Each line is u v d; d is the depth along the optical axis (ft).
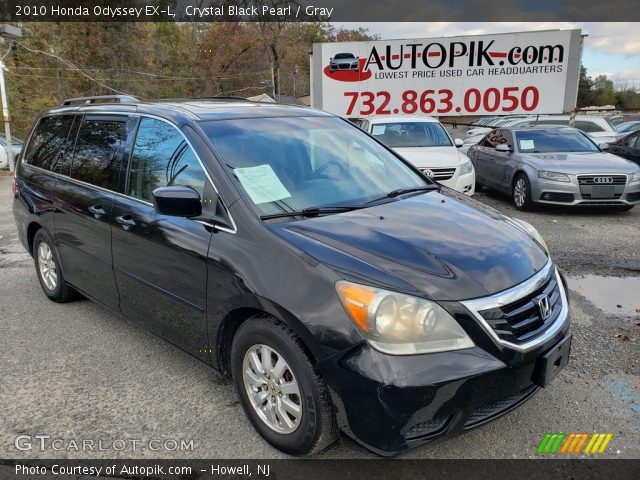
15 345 13.38
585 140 32.40
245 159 10.36
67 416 10.27
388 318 7.45
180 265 10.06
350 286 7.72
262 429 9.20
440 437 7.54
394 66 51.08
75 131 14.53
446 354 7.49
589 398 10.55
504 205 32.27
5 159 58.49
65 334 13.99
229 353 9.87
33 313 15.52
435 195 11.68
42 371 12.03
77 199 13.38
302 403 8.25
